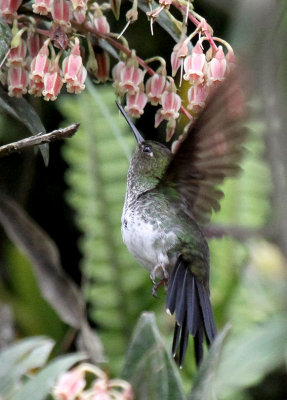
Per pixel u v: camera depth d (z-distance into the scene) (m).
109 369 2.55
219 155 2.39
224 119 2.36
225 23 2.56
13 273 2.57
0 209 2.55
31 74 2.37
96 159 2.57
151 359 2.38
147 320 2.39
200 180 2.41
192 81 2.36
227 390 2.49
